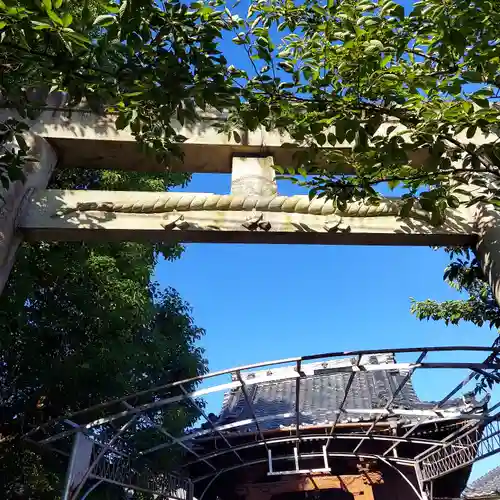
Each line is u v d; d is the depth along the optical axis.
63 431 6.33
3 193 4.58
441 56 3.78
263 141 5.49
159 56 3.28
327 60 4.11
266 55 3.89
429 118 3.73
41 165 5.10
